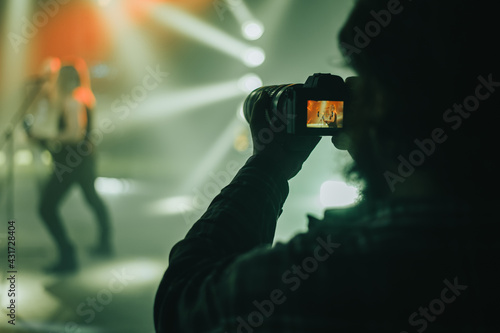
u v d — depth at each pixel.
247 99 1.15
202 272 0.82
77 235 8.04
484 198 0.71
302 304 0.72
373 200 0.77
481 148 0.70
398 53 0.71
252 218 0.92
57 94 6.07
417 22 0.71
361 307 0.70
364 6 0.75
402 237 0.71
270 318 0.73
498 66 0.69
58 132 6.01
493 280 0.69
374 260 0.71
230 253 0.87
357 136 0.78
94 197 6.53
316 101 0.96
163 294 0.85
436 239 0.71
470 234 0.70
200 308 0.78
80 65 6.35
